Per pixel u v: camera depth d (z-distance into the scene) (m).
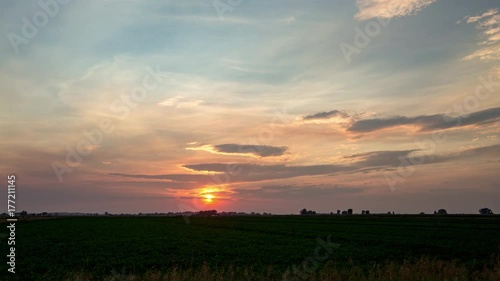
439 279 16.81
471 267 24.55
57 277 23.36
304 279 20.83
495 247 38.03
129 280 21.75
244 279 20.03
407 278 17.22
